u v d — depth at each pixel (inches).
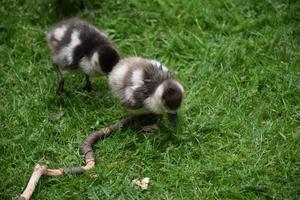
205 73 335.3
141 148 285.4
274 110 307.3
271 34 360.8
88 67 315.0
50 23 390.3
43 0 402.0
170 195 261.6
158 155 282.0
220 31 369.4
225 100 315.6
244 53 345.4
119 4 398.0
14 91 329.7
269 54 347.6
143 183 267.3
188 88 326.3
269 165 274.4
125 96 290.5
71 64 321.4
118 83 294.2
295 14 375.9
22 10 397.4
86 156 282.2
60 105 319.3
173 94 274.7
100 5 401.1
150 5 394.3
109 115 311.9
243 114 304.3
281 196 254.7
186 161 279.4
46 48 364.5
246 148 285.0
